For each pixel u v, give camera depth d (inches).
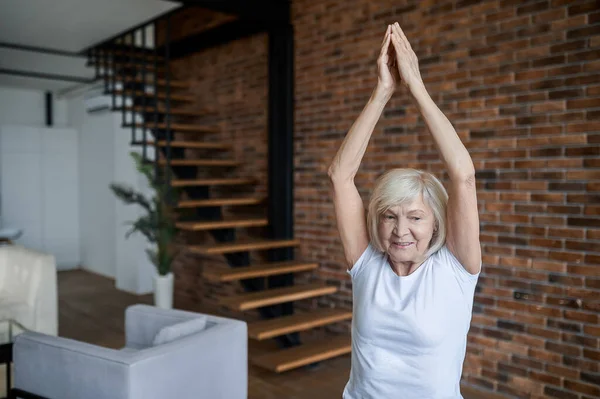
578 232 117.6
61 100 327.9
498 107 130.6
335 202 53.2
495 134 131.5
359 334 50.9
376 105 49.3
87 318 204.4
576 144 117.3
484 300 134.9
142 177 243.9
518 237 128.0
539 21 122.4
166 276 211.8
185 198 234.7
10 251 176.4
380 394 49.5
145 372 82.2
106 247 293.7
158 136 199.3
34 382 92.4
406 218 47.9
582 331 117.6
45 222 308.8
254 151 202.2
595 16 113.3
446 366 48.0
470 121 136.5
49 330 159.9
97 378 83.4
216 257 217.5
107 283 274.1
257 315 199.5
